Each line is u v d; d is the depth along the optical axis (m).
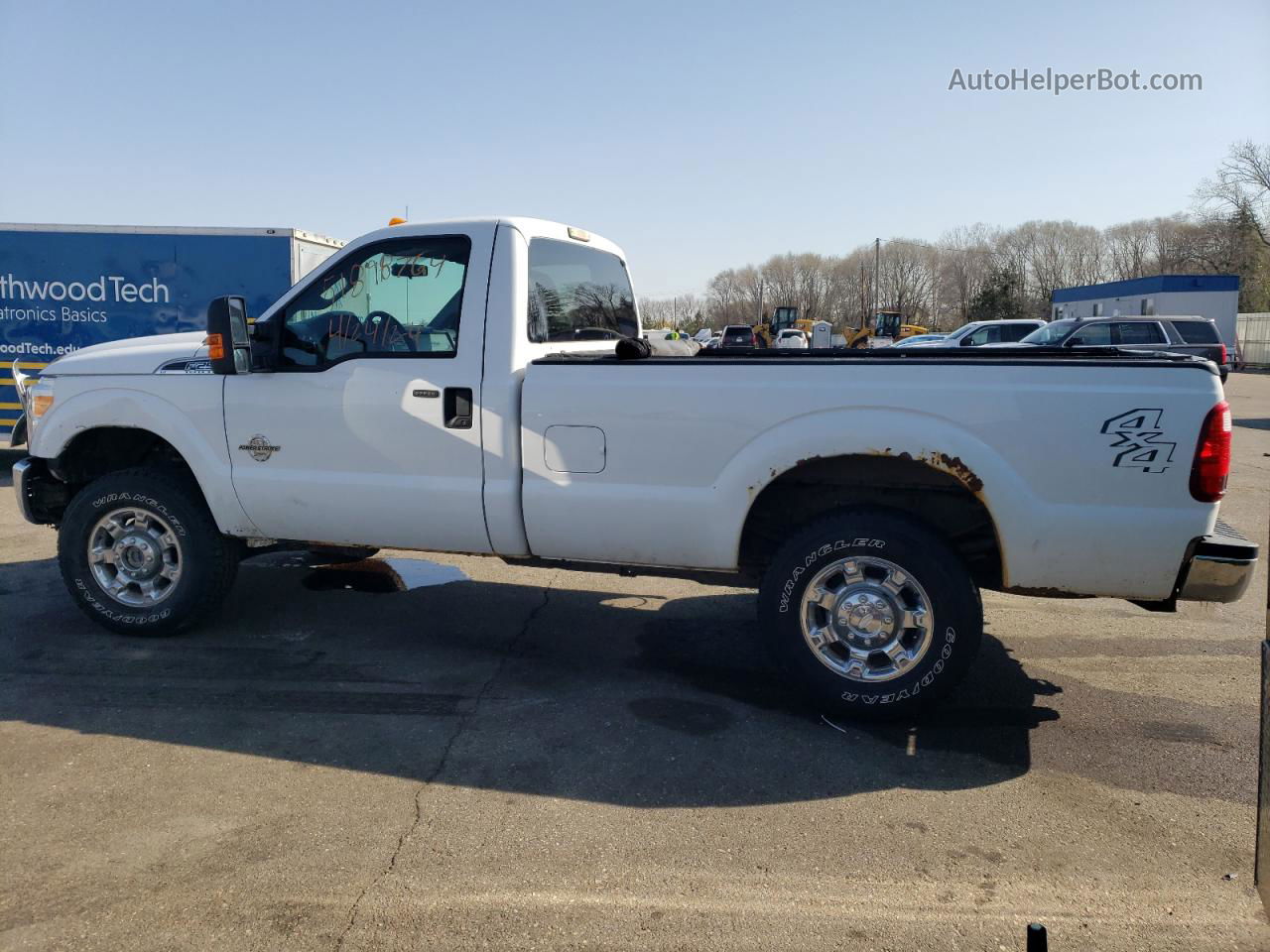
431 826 3.20
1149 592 3.72
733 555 4.11
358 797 3.40
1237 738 4.02
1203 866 3.04
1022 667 4.88
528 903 2.77
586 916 2.71
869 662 4.03
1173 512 3.62
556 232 4.91
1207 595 3.68
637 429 4.15
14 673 4.58
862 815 3.33
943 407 3.78
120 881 2.86
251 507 4.79
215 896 2.79
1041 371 3.71
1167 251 76.94
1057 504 3.71
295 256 10.70
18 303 10.66
